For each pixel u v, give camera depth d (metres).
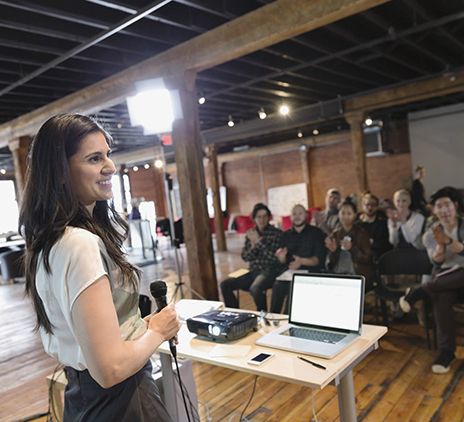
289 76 6.46
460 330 3.58
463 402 2.50
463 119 9.27
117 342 0.97
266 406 2.68
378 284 3.75
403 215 3.95
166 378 2.05
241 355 1.71
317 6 3.42
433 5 4.39
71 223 1.05
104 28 3.81
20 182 7.07
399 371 2.98
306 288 2.05
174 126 4.62
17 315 5.82
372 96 7.42
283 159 13.36
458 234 3.33
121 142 11.43
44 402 3.06
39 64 4.59
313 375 1.47
